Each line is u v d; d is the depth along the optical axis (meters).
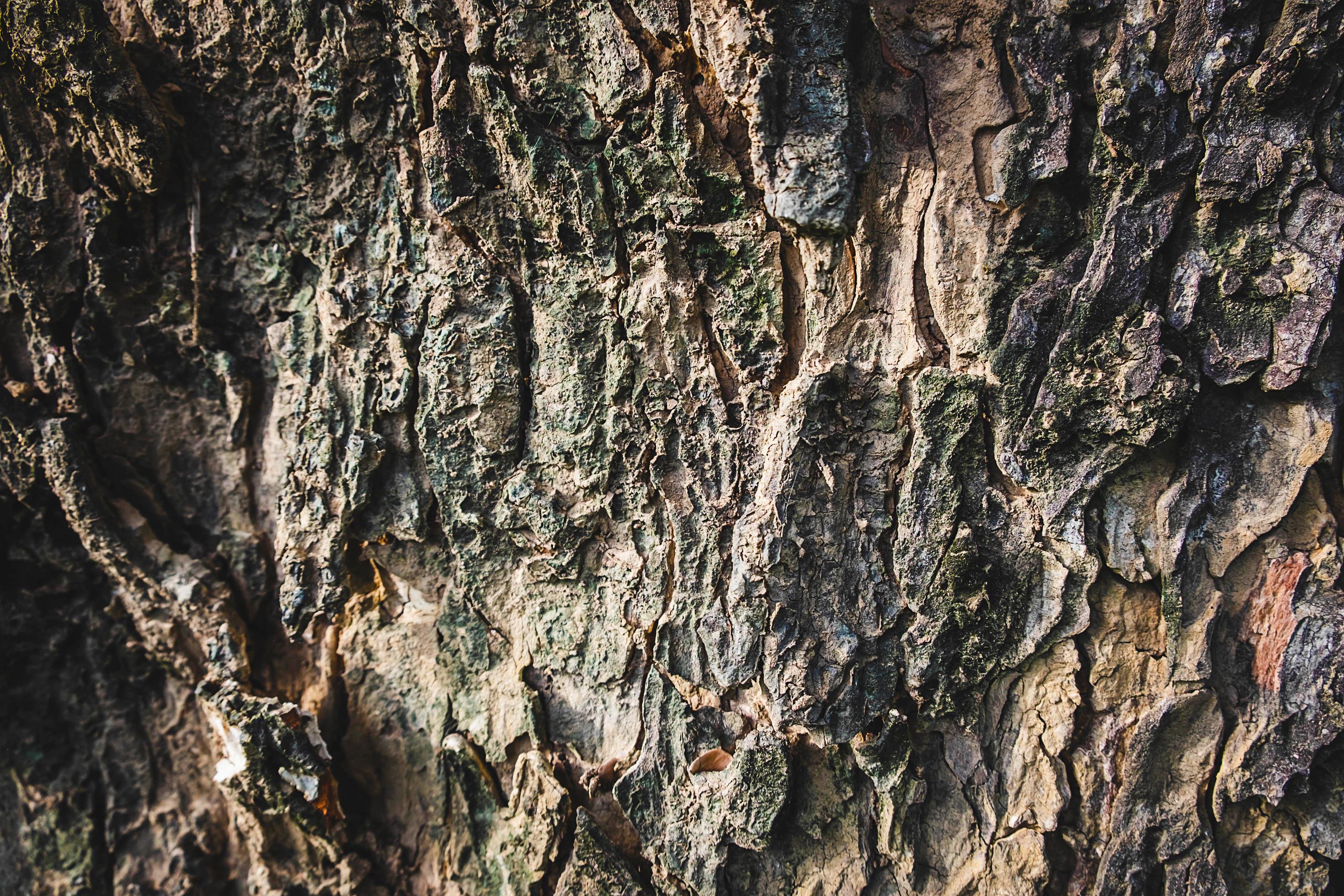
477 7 0.61
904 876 0.63
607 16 0.60
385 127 0.64
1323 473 0.61
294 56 0.63
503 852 0.66
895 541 0.62
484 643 0.67
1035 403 0.60
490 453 0.64
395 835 0.68
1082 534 0.61
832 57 0.59
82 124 0.64
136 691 0.71
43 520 0.69
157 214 0.66
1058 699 0.62
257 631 0.69
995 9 0.60
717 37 0.59
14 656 0.71
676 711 0.64
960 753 0.63
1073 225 0.60
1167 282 0.60
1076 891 0.62
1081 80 0.60
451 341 0.64
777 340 0.62
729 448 0.62
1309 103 0.58
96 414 0.68
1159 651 0.61
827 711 0.61
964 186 0.61
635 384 0.63
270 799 0.66
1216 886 0.61
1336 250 0.59
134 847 0.71
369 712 0.68
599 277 0.63
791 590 0.61
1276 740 0.61
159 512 0.69
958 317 0.61
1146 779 0.62
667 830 0.63
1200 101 0.59
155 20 0.64
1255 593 0.61
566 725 0.66
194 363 0.68
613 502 0.64
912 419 0.61
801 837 0.64
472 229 0.63
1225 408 0.61
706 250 0.62
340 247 0.65
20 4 0.62
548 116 0.62
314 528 0.66
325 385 0.66
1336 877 0.62
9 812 0.72
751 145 0.60
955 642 0.61
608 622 0.65
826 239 0.60
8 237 0.65
